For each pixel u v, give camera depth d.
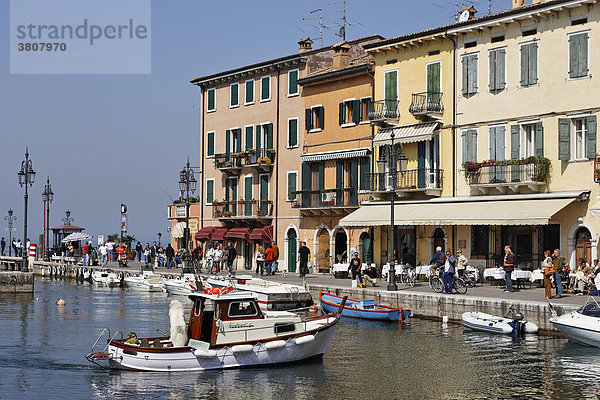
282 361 24.67
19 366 24.47
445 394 20.98
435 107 42.88
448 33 42.16
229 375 23.30
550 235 37.81
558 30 37.72
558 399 20.41
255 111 58.03
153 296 47.75
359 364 24.77
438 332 30.64
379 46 46.16
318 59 53.72
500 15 39.59
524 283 37.38
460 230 41.75
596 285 31.50
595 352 26.23
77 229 73.31
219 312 24.08
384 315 33.34
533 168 37.97
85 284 59.19
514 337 29.33
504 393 21.00
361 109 48.94
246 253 58.56
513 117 39.47
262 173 57.16
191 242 64.25
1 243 80.12
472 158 41.25
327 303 36.12
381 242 46.66
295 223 53.97
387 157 46.06
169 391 21.44
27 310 39.09
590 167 36.25
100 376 23.14
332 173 51.22
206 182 63.41
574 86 37.03
